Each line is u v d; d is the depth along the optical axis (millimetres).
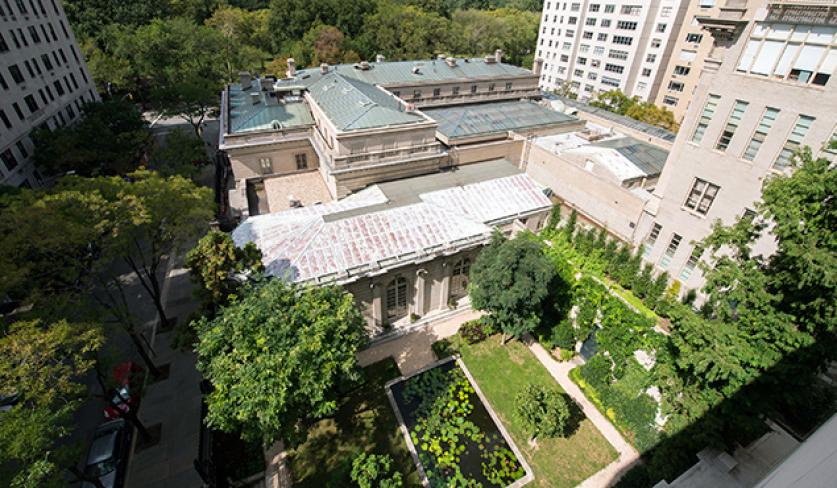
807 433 20859
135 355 29297
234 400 18141
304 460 22656
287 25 97188
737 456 19922
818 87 23766
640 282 29891
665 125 69250
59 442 23500
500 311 26453
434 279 31688
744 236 18844
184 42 79562
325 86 45969
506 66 64062
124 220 23266
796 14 24109
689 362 18000
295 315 19328
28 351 16250
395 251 29406
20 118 43031
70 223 20875
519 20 133125
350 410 25375
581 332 27734
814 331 17016
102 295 34844
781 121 25719
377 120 37688
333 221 30312
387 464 20422
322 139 40656
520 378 27844
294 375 18375
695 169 31172
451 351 29703
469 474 22281
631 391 24141
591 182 41219
